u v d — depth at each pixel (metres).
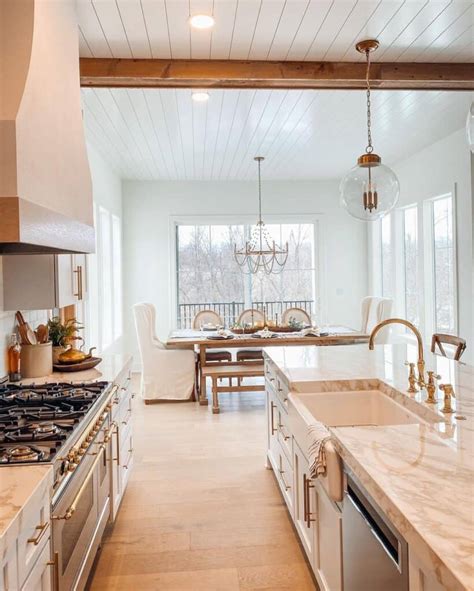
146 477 3.43
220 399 5.70
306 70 3.20
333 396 2.37
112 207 6.46
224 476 3.43
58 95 2.01
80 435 1.86
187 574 2.31
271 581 2.25
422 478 1.20
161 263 7.36
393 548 1.15
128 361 3.35
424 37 2.94
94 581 2.27
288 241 7.68
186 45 2.95
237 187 7.49
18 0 1.70
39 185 1.72
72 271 3.08
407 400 2.01
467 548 0.88
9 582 1.16
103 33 2.78
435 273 5.93
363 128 4.89
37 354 2.80
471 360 5.01
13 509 1.22
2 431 1.79
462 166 5.06
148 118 4.38
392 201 3.19
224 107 4.14
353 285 7.75
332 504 1.77
